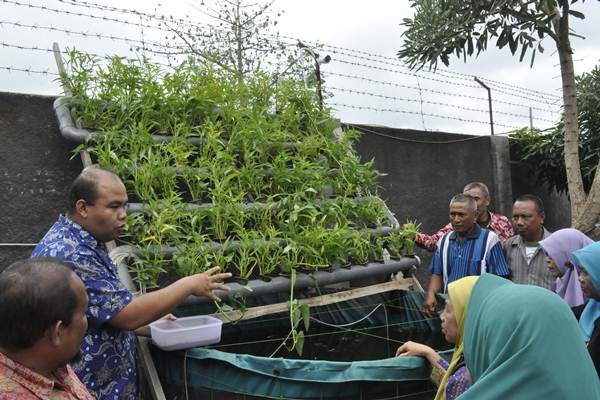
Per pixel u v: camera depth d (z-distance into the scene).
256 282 2.92
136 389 2.28
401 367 2.27
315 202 3.45
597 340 2.06
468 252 3.39
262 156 3.57
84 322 1.26
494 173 5.86
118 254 2.67
